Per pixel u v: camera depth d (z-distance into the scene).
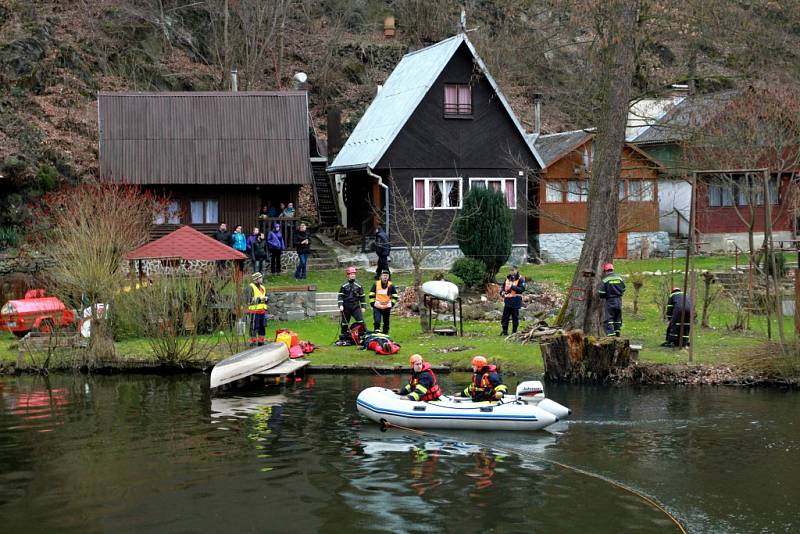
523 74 53.91
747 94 34.19
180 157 36.97
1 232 35.38
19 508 12.91
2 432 17.19
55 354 24.25
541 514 12.52
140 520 12.39
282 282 34.72
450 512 12.61
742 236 43.56
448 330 26.45
